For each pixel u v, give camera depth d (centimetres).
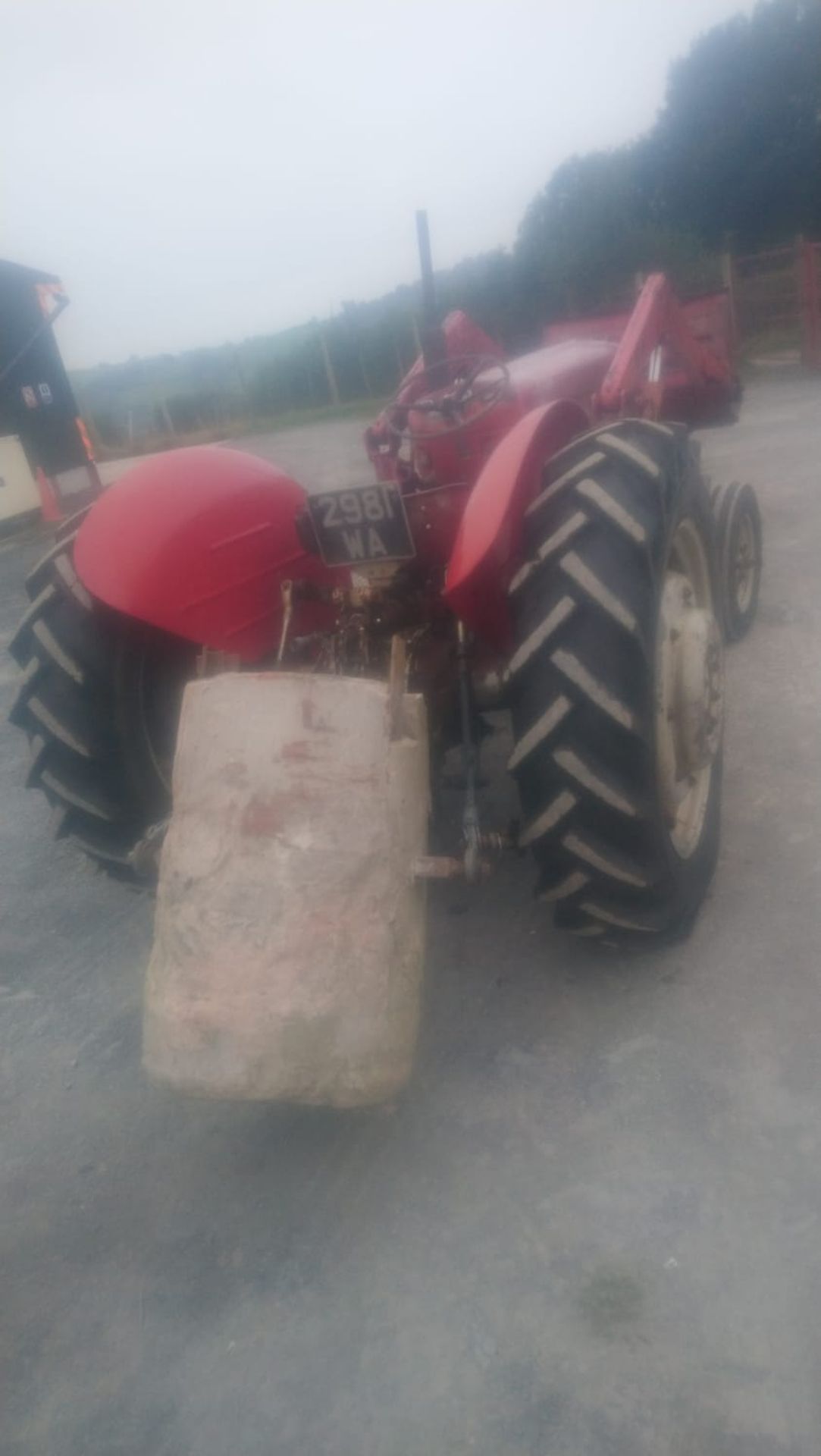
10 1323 197
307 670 256
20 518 1168
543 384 388
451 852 281
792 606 467
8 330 1301
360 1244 200
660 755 240
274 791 197
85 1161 232
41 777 260
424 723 208
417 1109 227
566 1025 242
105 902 340
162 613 237
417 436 299
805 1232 185
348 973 187
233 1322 189
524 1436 162
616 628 212
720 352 667
